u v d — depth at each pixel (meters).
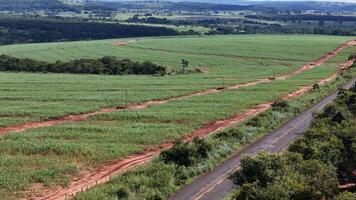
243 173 33.34
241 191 29.33
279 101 69.62
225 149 44.28
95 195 31.89
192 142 43.22
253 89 92.50
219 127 58.31
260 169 32.69
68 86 95.81
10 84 96.94
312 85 100.12
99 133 52.19
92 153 44.03
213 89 94.94
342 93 69.69
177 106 71.00
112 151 44.81
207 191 34.81
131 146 47.03
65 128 54.03
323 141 39.06
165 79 114.19
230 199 30.84
